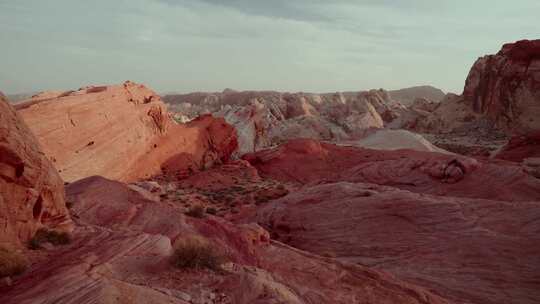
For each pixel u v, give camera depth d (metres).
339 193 26.06
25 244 9.73
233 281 8.93
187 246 9.63
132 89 44.47
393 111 136.38
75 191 17.09
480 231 18.97
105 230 11.77
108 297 7.00
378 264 18.50
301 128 104.12
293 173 48.22
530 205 20.72
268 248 14.16
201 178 41.50
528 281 15.48
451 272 16.66
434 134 102.00
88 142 35.31
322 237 22.27
